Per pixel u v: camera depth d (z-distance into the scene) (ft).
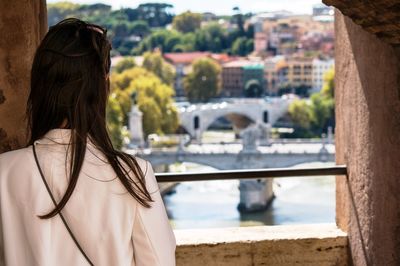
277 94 266.77
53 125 3.48
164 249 3.46
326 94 215.10
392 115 7.79
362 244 8.98
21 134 7.90
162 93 205.98
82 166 3.39
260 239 9.32
